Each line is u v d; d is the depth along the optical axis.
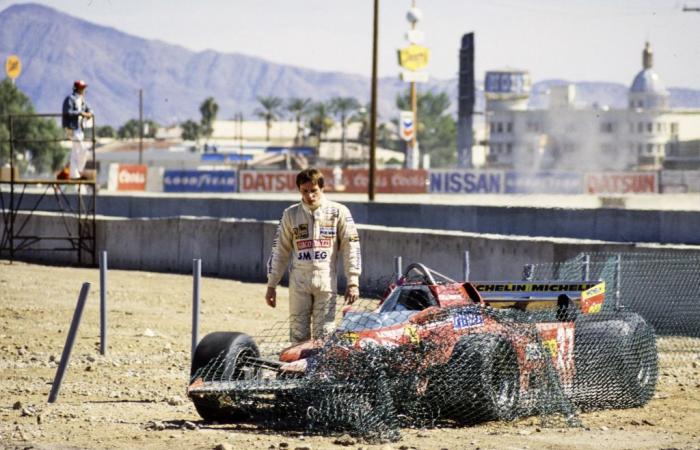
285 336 28.31
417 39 152.88
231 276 47.06
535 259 34.03
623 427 17.02
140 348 26.91
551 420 17.23
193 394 16.20
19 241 57.50
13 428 16.95
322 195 18.84
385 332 16.83
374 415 15.95
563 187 135.50
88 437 16.16
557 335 18.83
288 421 17.30
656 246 30.88
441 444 15.27
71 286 42.00
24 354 26.11
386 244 39.62
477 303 18.44
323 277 18.72
